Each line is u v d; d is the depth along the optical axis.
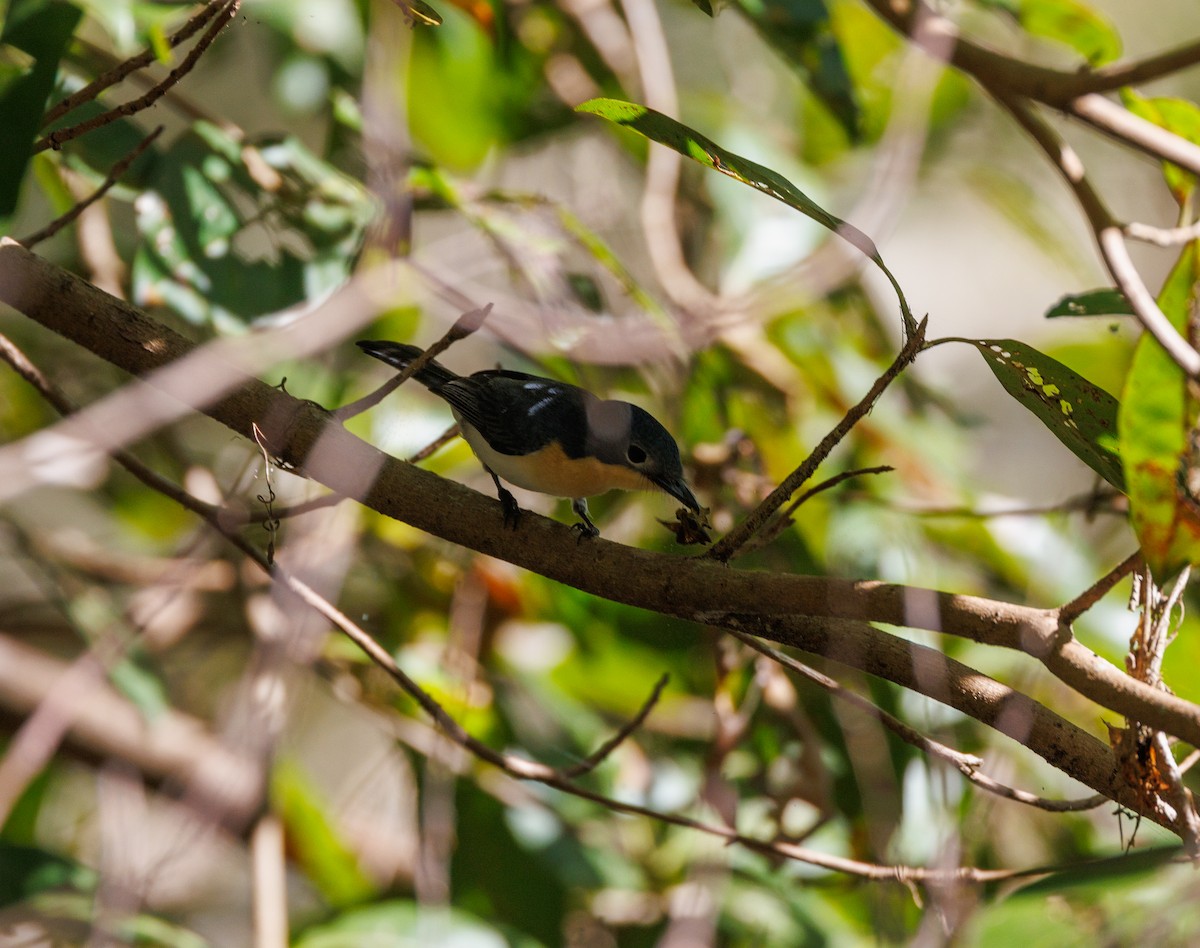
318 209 9.82
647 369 11.88
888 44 13.67
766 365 12.43
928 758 8.73
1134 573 5.64
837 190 14.55
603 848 11.09
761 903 10.24
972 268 15.53
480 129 12.59
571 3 12.94
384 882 12.25
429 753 9.64
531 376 9.98
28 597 13.98
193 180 9.49
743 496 11.04
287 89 12.06
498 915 10.55
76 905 9.03
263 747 9.77
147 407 7.82
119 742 12.01
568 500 11.88
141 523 13.44
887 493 11.98
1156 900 6.38
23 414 12.63
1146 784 5.68
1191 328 5.79
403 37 11.32
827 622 6.12
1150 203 14.87
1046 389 6.17
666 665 11.81
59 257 11.89
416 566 11.76
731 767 10.73
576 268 11.98
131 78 9.91
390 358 9.86
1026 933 6.42
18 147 6.47
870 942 10.49
